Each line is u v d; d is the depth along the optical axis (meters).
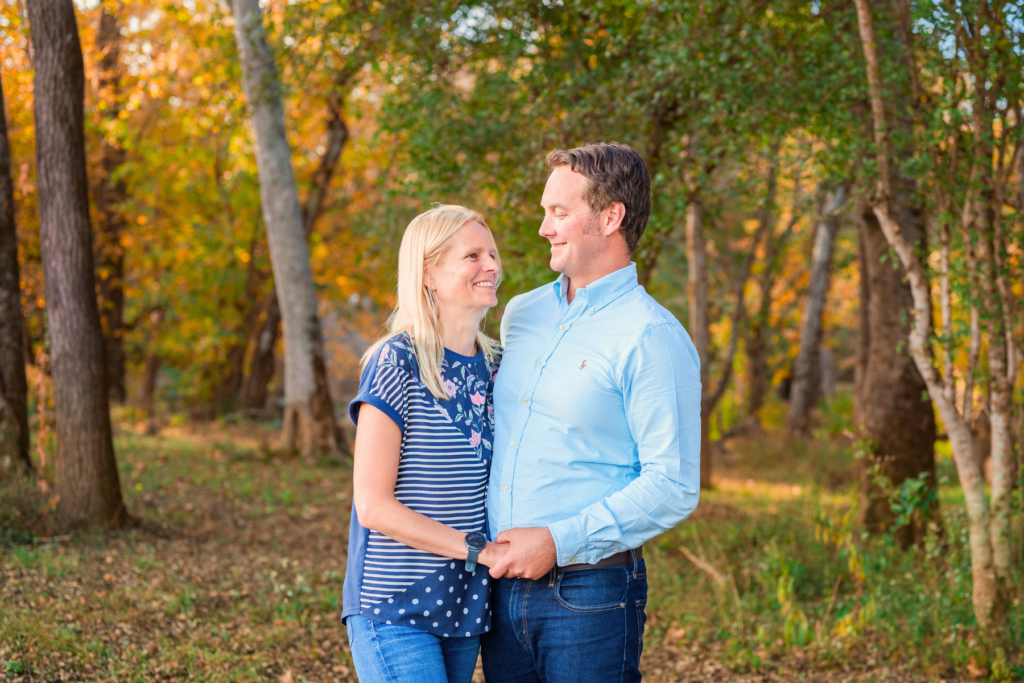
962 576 4.36
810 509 7.64
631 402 1.84
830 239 14.59
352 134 15.39
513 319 2.08
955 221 4.00
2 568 4.56
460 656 1.91
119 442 10.44
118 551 5.23
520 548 1.78
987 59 3.73
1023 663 3.82
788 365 19.98
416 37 5.88
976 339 3.99
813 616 4.70
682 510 1.81
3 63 8.20
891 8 4.37
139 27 11.98
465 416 1.92
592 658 1.85
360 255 15.43
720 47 4.89
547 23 6.14
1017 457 4.09
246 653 3.86
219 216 15.53
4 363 5.80
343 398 20.88
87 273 5.58
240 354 17.56
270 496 7.82
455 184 6.17
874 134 4.43
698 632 4.52
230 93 10.14
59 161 5.39
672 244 11.71
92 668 3.45
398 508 1.78
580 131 5.58
